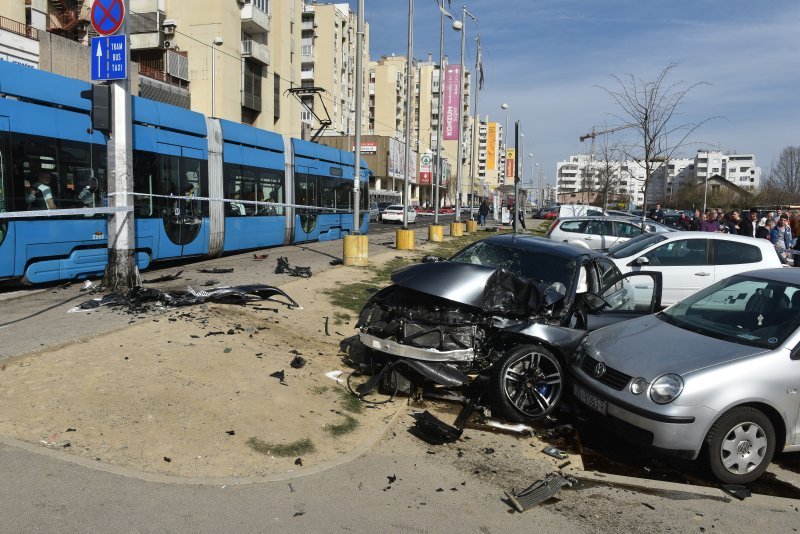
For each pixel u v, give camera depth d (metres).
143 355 5.70
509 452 4.83
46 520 3.17
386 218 42.28
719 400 4.30
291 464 4.17
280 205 15.93
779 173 60.31
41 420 4.25
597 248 15.12
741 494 4.18
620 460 4.83
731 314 5.30
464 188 98.50
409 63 24.53
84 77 25.97
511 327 5.62
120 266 8.49
